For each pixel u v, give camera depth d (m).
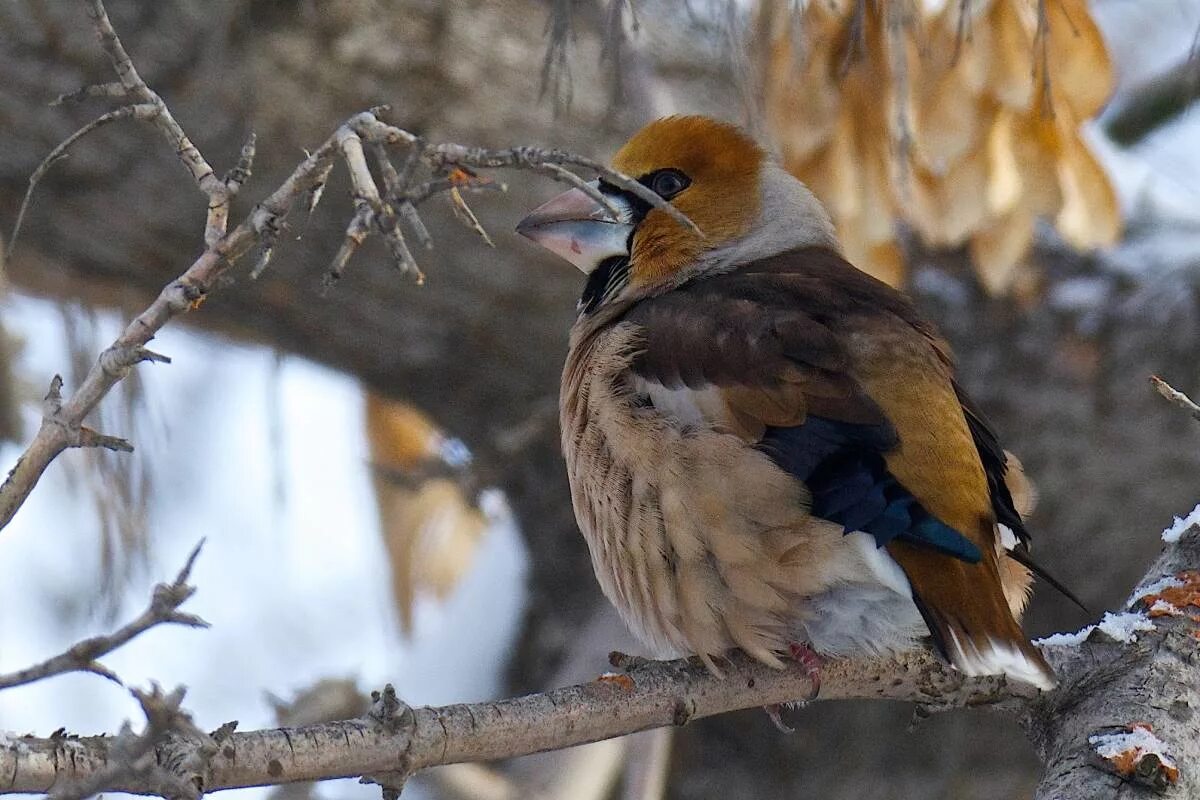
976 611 6.96
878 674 7.56
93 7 5.73
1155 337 12.41
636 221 9.38
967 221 8.97
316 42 11.65
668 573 7.54
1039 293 12.57
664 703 7.08
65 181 11.33
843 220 9.16
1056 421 12.47
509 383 12.66
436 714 6.32
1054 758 7.02
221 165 11.49
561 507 13.73
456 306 12.15
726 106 12.30
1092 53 8.62
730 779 13.16
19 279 12.69
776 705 7.65
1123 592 12.68
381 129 5.68
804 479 7.28
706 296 8.19
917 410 7.45
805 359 7.58
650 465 7.53
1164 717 6.95
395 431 14.70
